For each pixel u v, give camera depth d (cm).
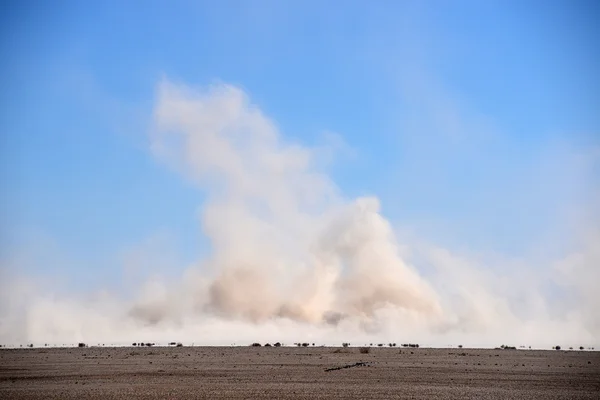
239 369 7394
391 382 5672
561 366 8162
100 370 7275
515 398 4541
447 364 8556
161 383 5581
